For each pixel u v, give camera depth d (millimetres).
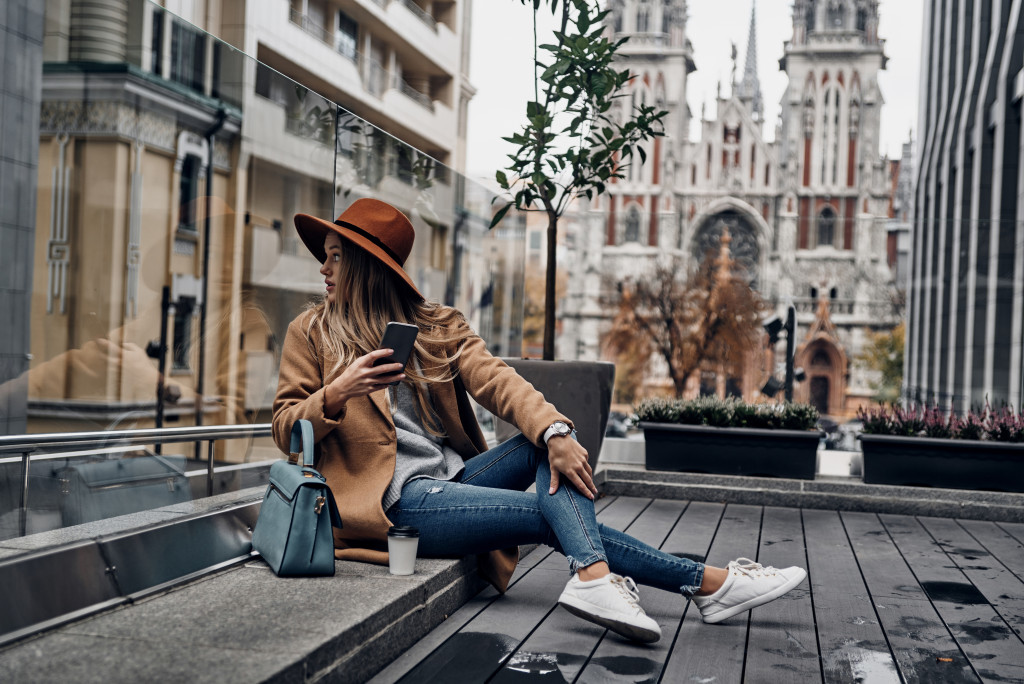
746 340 32688
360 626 1745
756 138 65875
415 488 2254
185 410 4262
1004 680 1988
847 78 65500
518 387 2244
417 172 4961
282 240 4277
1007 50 32375
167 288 4188
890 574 3207
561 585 2713
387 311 2334
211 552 2154
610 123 4176
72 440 2592
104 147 3754
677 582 2275
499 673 1874
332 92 19766
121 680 1384
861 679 1966
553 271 4164
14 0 3328
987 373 6828
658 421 5453
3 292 3309
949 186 39406
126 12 3672
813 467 5254
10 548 1766
